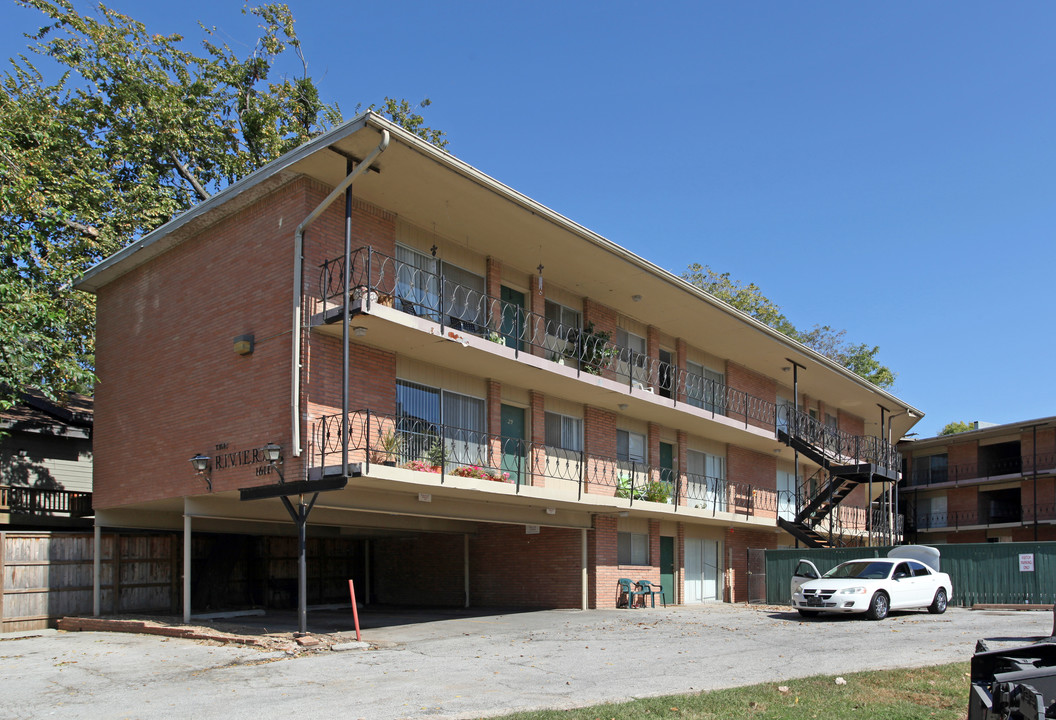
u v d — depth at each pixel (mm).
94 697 11000
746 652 14234
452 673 12297
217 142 32156
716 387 29688
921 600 21156
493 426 20844
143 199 28344
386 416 17172
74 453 26062
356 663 13141
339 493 17484
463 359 19109
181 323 19469
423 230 19484
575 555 23109
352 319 16062
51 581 19281
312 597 24578
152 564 20969
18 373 20328
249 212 18156
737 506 30109
